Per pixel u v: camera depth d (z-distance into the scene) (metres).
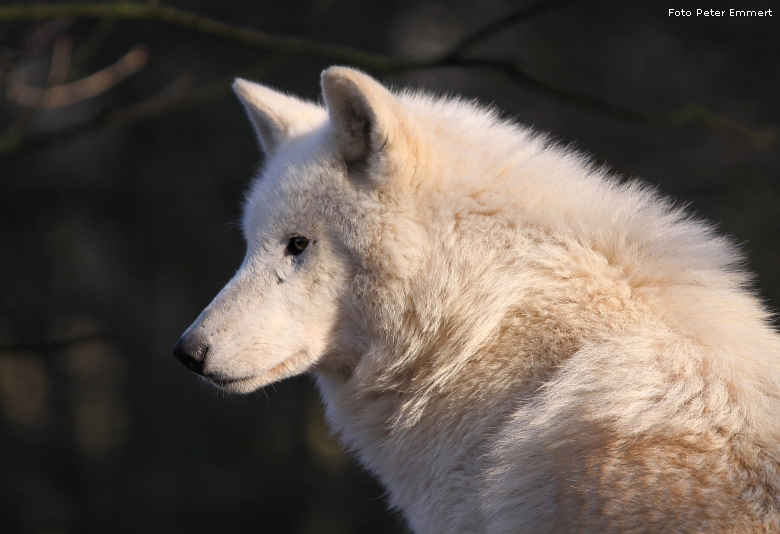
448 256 5.70
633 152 20.23
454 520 5.59
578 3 20.55
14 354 9.84
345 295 5.97
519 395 5.45
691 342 5.12
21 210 22.06
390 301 5.83
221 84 12.63
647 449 4.77
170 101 12.51
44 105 11.98
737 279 5.63
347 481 21.45
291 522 21.09
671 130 20.19
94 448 24.28
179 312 22.34
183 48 20.05
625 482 4.72
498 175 5.83
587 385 5.08
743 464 4.64
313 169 6.01
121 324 22.50
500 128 6.28
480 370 5.59
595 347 5.20
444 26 21.34
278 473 21.52
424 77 20.67
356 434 6.43
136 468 22.19
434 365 5.79
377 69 11.51
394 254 5.76
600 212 5.67
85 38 18.81
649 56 20.56
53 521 21.50
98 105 20.78
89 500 22.05
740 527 4.45
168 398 22.27
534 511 5.04
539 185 5.79
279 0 19.59
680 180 19.83
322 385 6.80
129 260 22.83
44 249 22.44
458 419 5.67
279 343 5.98
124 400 22.98
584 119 20.25
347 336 6.09
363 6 20.72
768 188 19.62
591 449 4.91
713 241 5.73
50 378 23.97
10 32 12.39
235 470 21.88
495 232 5.67
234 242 21.72
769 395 4.95
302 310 5.98
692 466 4.64
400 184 5.77
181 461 22.03
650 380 4.95
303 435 21.77
